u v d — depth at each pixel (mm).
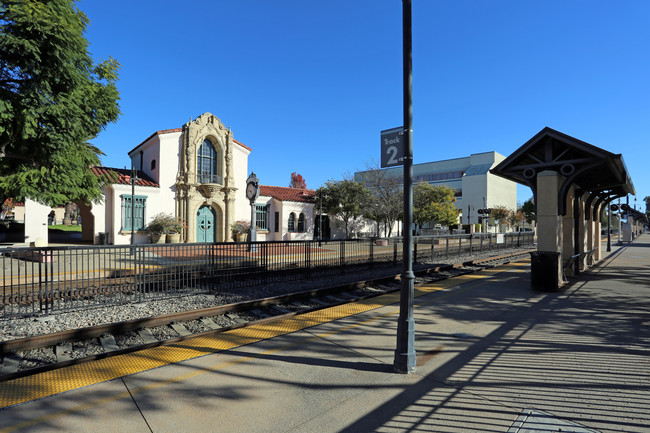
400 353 4215
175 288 8406
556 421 3113
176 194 24375
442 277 11906
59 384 3855
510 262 16859
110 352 4742
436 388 3789
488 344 5164
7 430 2988
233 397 3590
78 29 8758
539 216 10000
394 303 7941
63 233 36531
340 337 5527
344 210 32375
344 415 3258
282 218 29703
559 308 7320
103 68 9922
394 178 33688
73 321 6238
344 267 12070
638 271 12922
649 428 3000
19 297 6559
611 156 8781
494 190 57344
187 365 4398
